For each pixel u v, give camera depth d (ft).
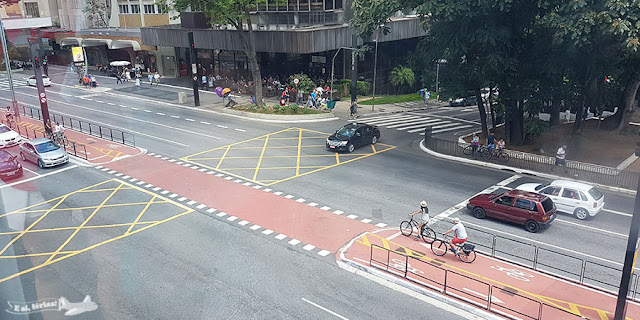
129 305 43.19
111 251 54.39
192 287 47.01
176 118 129.29
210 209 67.92
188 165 88.89
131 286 46.55
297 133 113.60
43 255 52.80
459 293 46.52
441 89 100.37
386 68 177.58
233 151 98.32
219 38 157.89
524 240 58.34
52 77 110.73
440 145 97.25
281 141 106.22
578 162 86.48
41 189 75.31
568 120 123.54
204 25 163.12
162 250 55.16
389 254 54.49
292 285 47.88
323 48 144.25
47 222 62.80
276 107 130.93
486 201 63.98
